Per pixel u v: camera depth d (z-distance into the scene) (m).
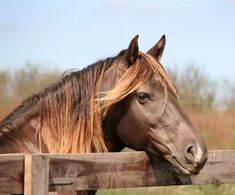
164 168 6.67
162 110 6.62
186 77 27.27
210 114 24.70
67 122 6.73
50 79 21.23
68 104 6.78
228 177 7.10
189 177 6.85
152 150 6.70
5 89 23.16
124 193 14.05
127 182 6.32
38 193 5.47
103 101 6.69
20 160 5.47
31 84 23.62
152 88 6.66
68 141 6.68
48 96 6.85
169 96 6.69
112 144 6.96
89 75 6.88
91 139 6.74
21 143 6.67
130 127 6.75
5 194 5.52
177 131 6.54
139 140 6.74
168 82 6.75
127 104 6.73
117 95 6.57
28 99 7.02
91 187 5.97
